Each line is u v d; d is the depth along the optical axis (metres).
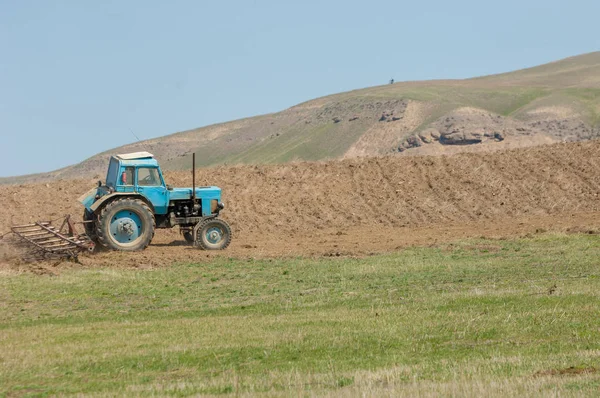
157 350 22.69
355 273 38.16
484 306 27.84
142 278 37.53
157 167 46.12
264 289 34.59
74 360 21.69
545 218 58.53
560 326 23.86
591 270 36.56
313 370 19.77
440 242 48.69
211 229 46.91
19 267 40.53
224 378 19.12
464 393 16.34
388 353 21.47
